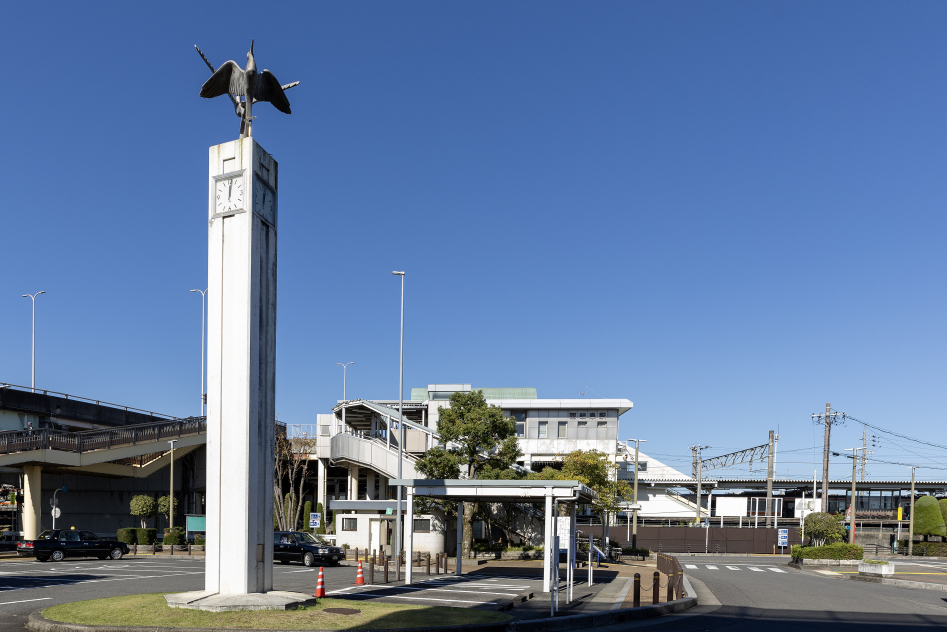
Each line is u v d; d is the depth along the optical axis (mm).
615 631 15930
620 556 43406
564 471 43938
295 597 15484
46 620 13875
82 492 54688
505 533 44688
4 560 34219
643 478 73625
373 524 39781
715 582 29797
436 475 37812
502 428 38406
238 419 15664
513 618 16031
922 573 38000
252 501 15641
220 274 16203
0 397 45688
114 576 25891
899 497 85812
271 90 17469
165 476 60562
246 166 16203
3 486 53750
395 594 20547
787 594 24812
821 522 47094
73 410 52781
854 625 17094
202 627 13102
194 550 42438
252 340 15891
